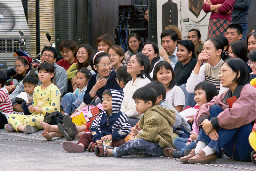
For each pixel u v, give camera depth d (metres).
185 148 4.66
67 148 5.09
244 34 8.30
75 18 10.46
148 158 4.68
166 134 4.75
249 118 4.38
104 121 5.21
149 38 9.50
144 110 4.85
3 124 7.46
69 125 5.69
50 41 10.23
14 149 5.31
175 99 5.88
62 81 7.79
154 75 5.88
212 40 5.93
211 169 4.08
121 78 6.55
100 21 11.06
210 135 4.38
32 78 7.43
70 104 7.20
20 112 7.88
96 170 3.94
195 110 5.63
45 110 6.69
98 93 6.54
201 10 9.05
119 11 10.62
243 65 4.46
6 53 10.00
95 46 10.98
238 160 4.58
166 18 9.37
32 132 6.72
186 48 6.84
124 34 10.51
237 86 4.48
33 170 3.91
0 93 7.48
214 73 5.96
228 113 4.32
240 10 8.26
